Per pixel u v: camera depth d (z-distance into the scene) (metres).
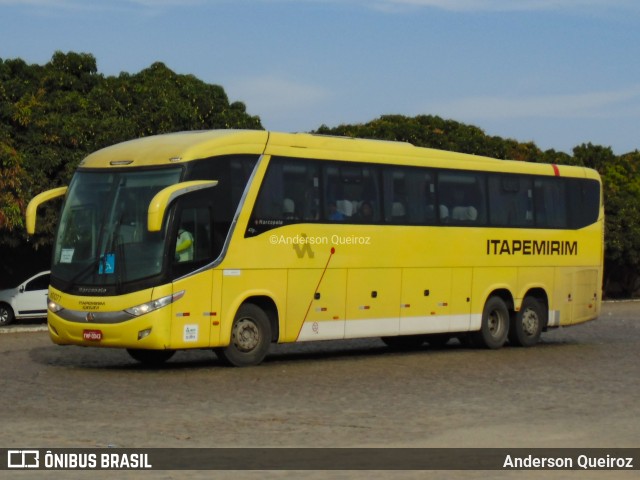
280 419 14.68
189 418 14.64
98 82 39.06
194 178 20.19
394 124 52.88
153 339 19.69
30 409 15.23
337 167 22.88
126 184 20.42
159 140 21.05
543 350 26.69
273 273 21.52
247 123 40.91
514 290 27.12
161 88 39.06
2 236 33.41
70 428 13.62
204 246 20.38
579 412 15.66
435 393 17.78
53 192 21.95
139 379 19.12
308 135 22.50
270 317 21.83
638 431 13.93
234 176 20.91
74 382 18.53
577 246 28.84
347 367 21.97
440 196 25.17
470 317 25.94
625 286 64.12
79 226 20.62
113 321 19.75
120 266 19.94
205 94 40.16
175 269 19.91
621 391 18.23
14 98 35.28
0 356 23.58
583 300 29.09
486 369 21.84
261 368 21.28
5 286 38.88
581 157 70.06
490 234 26.36
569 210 28.67
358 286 23.20
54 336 20.64
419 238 24.56
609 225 59.16
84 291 20.11
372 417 14.98
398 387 18.59
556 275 28.23
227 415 14.98
